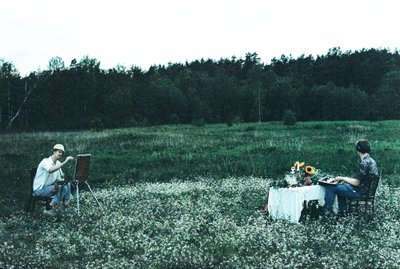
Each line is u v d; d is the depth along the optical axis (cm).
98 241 835
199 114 8769
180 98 9125
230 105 9631
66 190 1134
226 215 1034
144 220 998
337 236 844
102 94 9144
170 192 1397
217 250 786
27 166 1927
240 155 2167
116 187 1517
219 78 10212
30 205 1242
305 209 1038
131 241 813
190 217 1023
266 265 687
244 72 13275
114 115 7962
